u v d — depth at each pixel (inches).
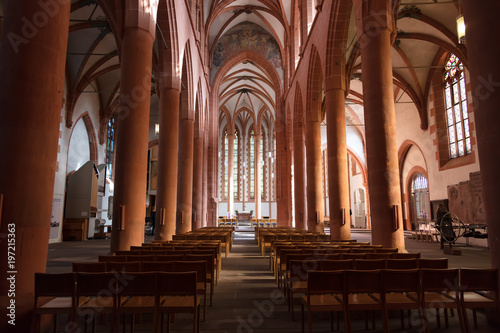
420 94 808.9
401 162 940.0
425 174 825.5
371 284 161.2
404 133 904.3
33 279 164.9
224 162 1830.7
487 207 191.2
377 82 358.0
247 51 1172.5
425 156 816.9
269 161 1814.7
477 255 469.4
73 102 746.2
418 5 591.5
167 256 218.1
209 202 1192.8
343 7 514.3
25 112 168.6
